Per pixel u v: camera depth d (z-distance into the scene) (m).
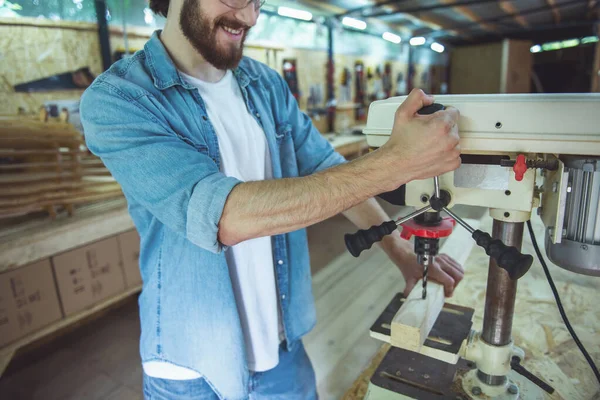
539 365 0.97
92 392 1.95
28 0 2.19
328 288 2.77
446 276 0.96
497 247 0.64
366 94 5.31
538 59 7.43
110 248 2.14
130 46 2.68
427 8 4.10
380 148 0.65
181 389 0.93
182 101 0.85
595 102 0.61
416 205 0.78
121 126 0.72
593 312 1.20
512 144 0.65
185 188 0.68
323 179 0.65
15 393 1.95
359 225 1.09
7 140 1.81
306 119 1.15
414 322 0.76
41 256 1.84
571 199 0.68
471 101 0.67
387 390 0.86
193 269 0.87
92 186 2.09
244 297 0.96
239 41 0.86
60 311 1.95
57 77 2.37
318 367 2.03
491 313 0.76
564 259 0.70
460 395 0.83
